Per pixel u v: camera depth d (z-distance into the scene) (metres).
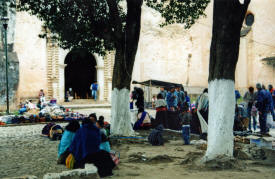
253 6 31.94
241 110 11.17
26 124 15.02
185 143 9.52
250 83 31.86
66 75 32.84
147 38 31.45
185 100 13.82
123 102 10.68
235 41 6.52
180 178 5.29
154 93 29.89
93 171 5.24
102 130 7.21
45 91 25.98
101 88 28.58
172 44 32.78
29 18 25.02
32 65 25.28
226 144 6.44
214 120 6.53
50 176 4.95
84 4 10.27
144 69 31.31
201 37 34.25
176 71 32.94
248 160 6.86
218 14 6.59
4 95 21.62
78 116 16.98
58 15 10.80
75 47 11.77
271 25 30.41
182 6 13.14
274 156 7.22
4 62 21.78
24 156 7.65
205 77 34.53
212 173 5.67
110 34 10.68
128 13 10.69
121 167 6.29
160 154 7.59
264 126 10.59
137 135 10.91
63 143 6.65
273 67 30.12
